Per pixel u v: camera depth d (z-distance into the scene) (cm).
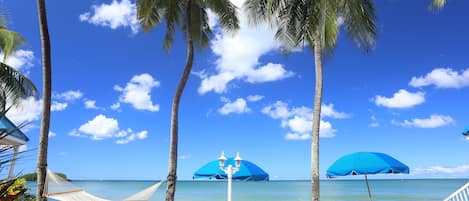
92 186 7562
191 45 1025
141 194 793
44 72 761
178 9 1089
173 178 927
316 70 852
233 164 911
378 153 847
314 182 784
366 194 4119
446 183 6856
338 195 4044
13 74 1029
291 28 861
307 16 852
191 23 1109
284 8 869
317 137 812
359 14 828
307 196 4206
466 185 788
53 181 709
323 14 761
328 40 912
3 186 229
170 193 915
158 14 1098
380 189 5097
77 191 748
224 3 1115
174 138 957
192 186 6266
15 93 1017
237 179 875
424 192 4428
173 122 968
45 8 789
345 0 784
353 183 7231
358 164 809
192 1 1074
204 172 915
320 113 826
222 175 880
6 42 1072
